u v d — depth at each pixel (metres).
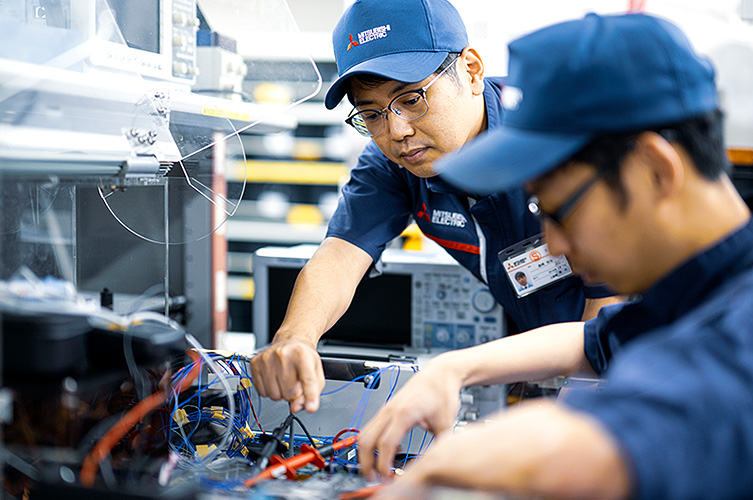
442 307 1.94
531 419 0.60
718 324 0.64
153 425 1.07
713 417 0.56
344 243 1.68
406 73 1.32
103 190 1.25
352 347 1.97
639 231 0.71
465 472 0.59
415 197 1.78
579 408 0.59
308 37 3.31
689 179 0.71
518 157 0.70
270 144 3.63
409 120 1.39
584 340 1.14
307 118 3.56
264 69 1.50
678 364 0.60
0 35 0.99
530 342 1.13
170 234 1.50
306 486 0.98
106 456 0.93
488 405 1.14
